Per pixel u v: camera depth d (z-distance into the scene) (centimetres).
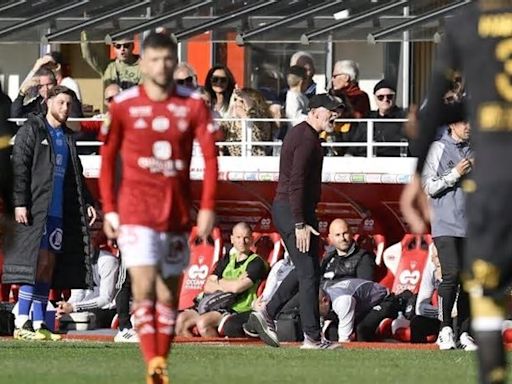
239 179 5212
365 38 5100
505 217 2053
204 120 2747
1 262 5228
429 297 4781
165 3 5206
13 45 6475
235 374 3055
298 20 5041
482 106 2083
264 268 4878
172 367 3244
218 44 6362
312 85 5469
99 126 5431
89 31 5200
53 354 3653
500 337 2106
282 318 4653
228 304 4809
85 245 4453
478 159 2080
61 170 4400
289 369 3200
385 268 5175
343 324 4719
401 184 5109
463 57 2120
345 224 4841
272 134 5434
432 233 4316
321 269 4866
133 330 4459
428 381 2914
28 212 4347
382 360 3550
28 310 4409
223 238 5394
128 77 5581
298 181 4134
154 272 2686
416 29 5019
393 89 5347
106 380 2880
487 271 2070
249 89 5469
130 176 2730
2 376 2969
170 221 2720
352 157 5172
